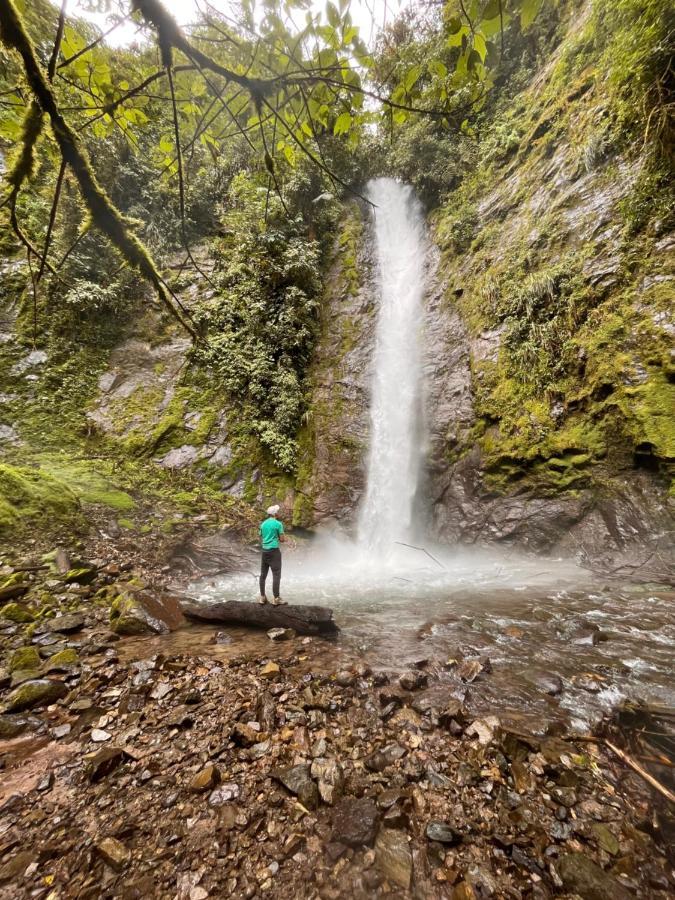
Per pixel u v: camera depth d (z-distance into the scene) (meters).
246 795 2.16
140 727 2.74
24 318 11.91
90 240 12.91
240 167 12.97
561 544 7.80
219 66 1.63
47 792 2.17
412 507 10.98
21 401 10.88
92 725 2.77
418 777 2.29
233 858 1.81
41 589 5.25
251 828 1.96
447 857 1.83
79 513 7.73
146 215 14.05
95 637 4.25
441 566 9.04
